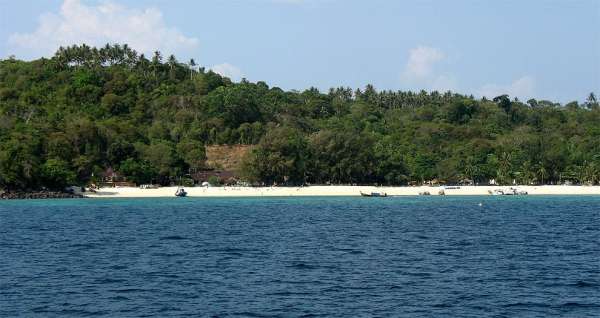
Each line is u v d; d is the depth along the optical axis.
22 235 127.12
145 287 70.31
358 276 76.56
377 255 94.94
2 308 61.12
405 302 62.88
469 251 99.31
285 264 86.12
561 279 74.19
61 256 95.56
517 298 64.44
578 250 100.19
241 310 59.81
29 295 66.56
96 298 65.12
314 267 83.44
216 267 83.81
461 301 63.25
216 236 123.62
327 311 59.47
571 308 60.50
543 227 141.50
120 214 188.25
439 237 120.50
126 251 101.06
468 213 190.25
